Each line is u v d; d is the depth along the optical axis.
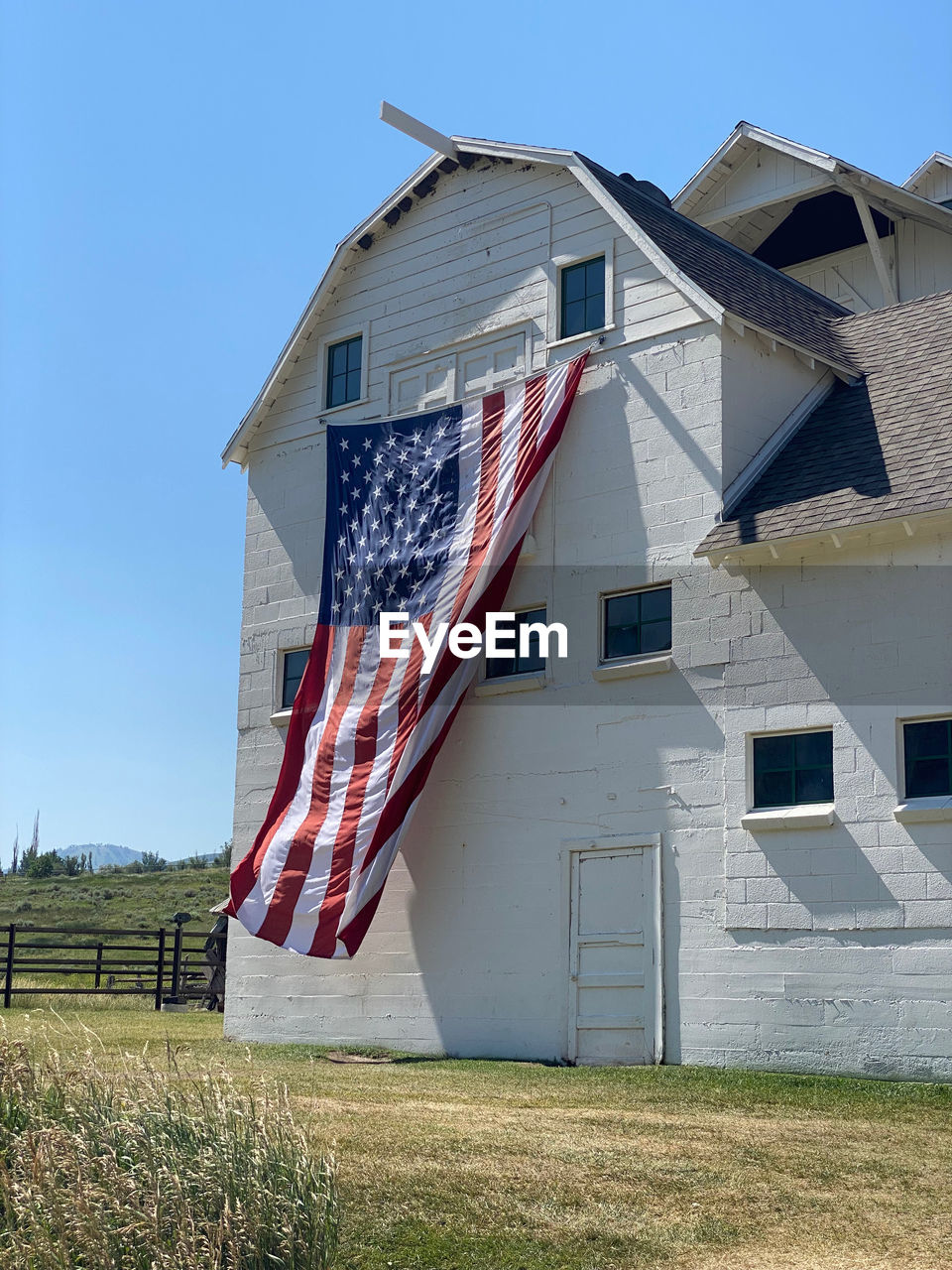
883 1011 13.52
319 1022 18.33
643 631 16.22
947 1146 10.30
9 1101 8.02
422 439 18.64
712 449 15.87
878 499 14.35
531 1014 16.12
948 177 25.77
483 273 18.91
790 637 14.79
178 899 72.88
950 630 13.75
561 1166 9.41
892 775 13.85
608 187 17.75
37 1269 6.49
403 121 18.69
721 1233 8.20
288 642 20.34
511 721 17.02
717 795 15.02
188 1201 6.88
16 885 84.44
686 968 14.91
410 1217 8.30
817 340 17.67
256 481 21.42
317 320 21.05
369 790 17.31
